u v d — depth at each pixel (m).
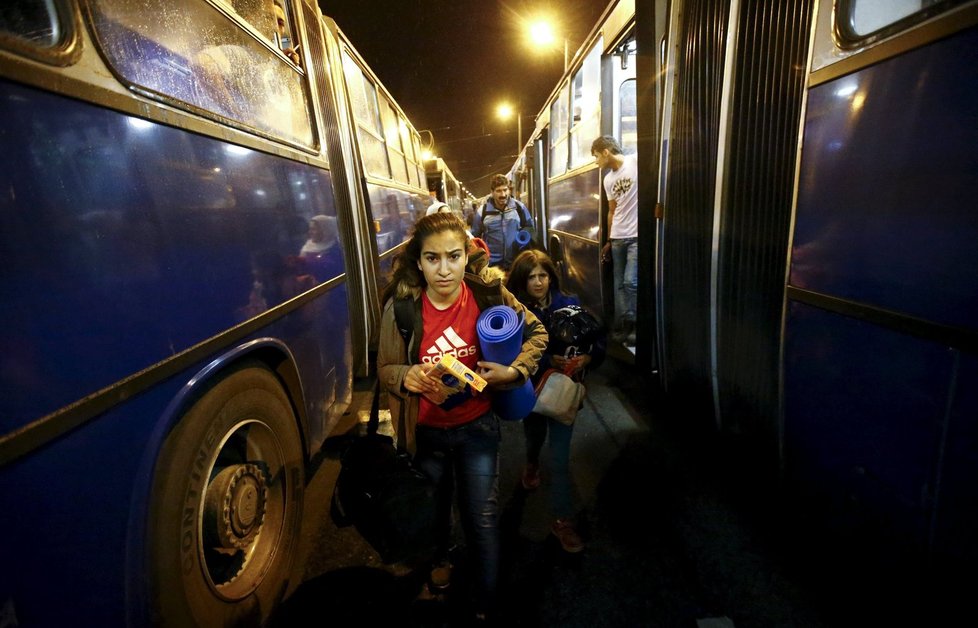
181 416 1.41
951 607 1.46
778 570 2.07
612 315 5.29
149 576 1.22
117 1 1.33
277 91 2.51
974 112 1.22
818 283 1.87
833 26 1.72
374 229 4.51
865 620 1.78
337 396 2.83
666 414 3.60
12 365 0.92
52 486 0.99
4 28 0.97
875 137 1.55
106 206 1.18
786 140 2.05
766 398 2.33
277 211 2.21
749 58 2.33
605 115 5.02
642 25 3.52
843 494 1.86
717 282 2.74
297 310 2.31
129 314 1.23
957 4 1.24
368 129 5.11
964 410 1.31
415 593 2.08
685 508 2.52
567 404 2.09
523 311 1.75
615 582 2.08
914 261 1.43
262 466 1.88
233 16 2.06
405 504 1.61
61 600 1.00
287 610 2.02
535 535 2.40
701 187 2.92
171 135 1.47
